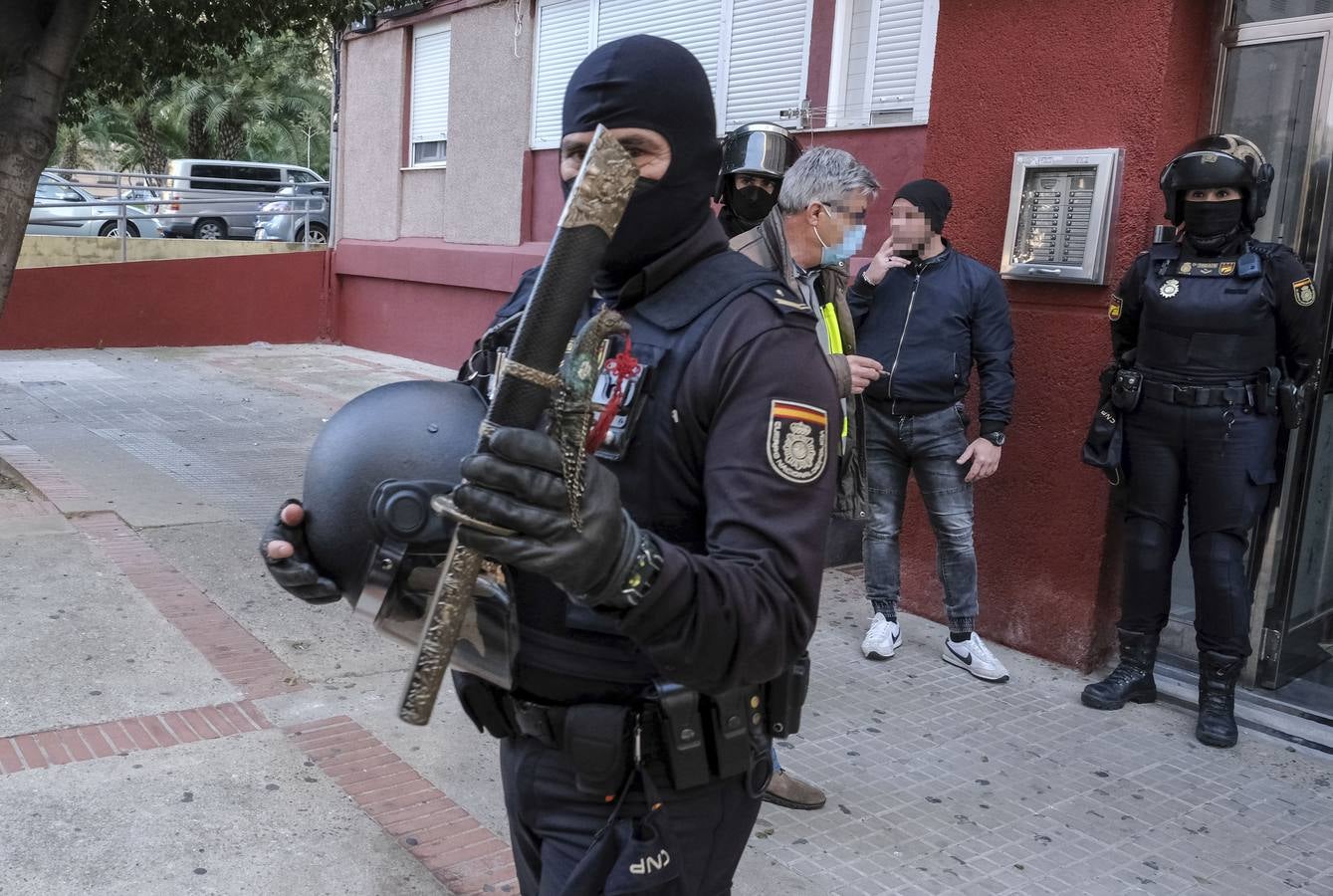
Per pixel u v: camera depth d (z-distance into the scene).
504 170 10.72
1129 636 3.92
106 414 8.62
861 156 6.43
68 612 4.27
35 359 11.45
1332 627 4.39
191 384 10.33
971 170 4.43
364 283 13.40
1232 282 3.50
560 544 1.01
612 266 1.42
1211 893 2.76
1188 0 3.85
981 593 4.48
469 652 1.31
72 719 3.39
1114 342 3.87
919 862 2.85
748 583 1.17
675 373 1.31
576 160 1.37
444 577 1.09
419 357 12.40
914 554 4.77
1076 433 4.12
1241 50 3.94
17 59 5.98
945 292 3.98
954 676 4.13
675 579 1.10
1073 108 4.08
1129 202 3.95
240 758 3.22
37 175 6.00
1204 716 3.66
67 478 6.36
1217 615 3.61
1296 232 3.86
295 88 28.33
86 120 7.99
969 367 4.04
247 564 5.02
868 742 3.55
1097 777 3.36
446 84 11.66
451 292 11.71
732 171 2.51
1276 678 3.99
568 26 9.66
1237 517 3.57
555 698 1.44
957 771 3.37
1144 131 3.90
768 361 1.28
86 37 7.08
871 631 4.30
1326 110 3.73
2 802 2.88
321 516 1.35
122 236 13.19
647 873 1.40
